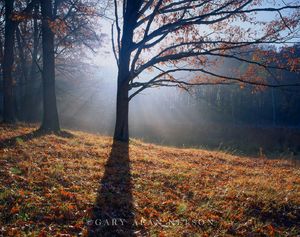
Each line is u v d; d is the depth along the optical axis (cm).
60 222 570
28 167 803
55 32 1588
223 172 1038
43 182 716
